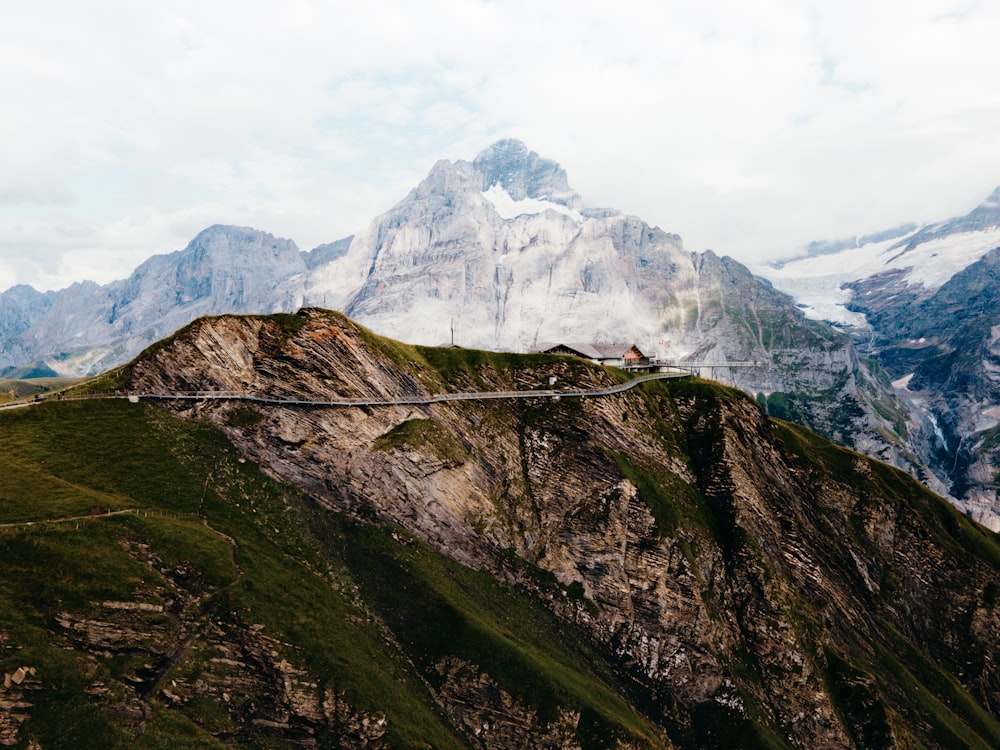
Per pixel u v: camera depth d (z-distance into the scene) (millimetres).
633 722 123562
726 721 134000
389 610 122812
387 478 139875
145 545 105938
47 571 95688
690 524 159375
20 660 86250
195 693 96125
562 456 161375
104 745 85375
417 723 106938
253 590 109438
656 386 191625
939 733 145750
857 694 143500
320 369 145000
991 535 199250
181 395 136375
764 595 150750
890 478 197500
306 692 102188
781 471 183250
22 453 116438
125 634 95312
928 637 172625
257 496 127500
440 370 170750
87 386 136000
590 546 150125
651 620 143875
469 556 141750
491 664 118125
